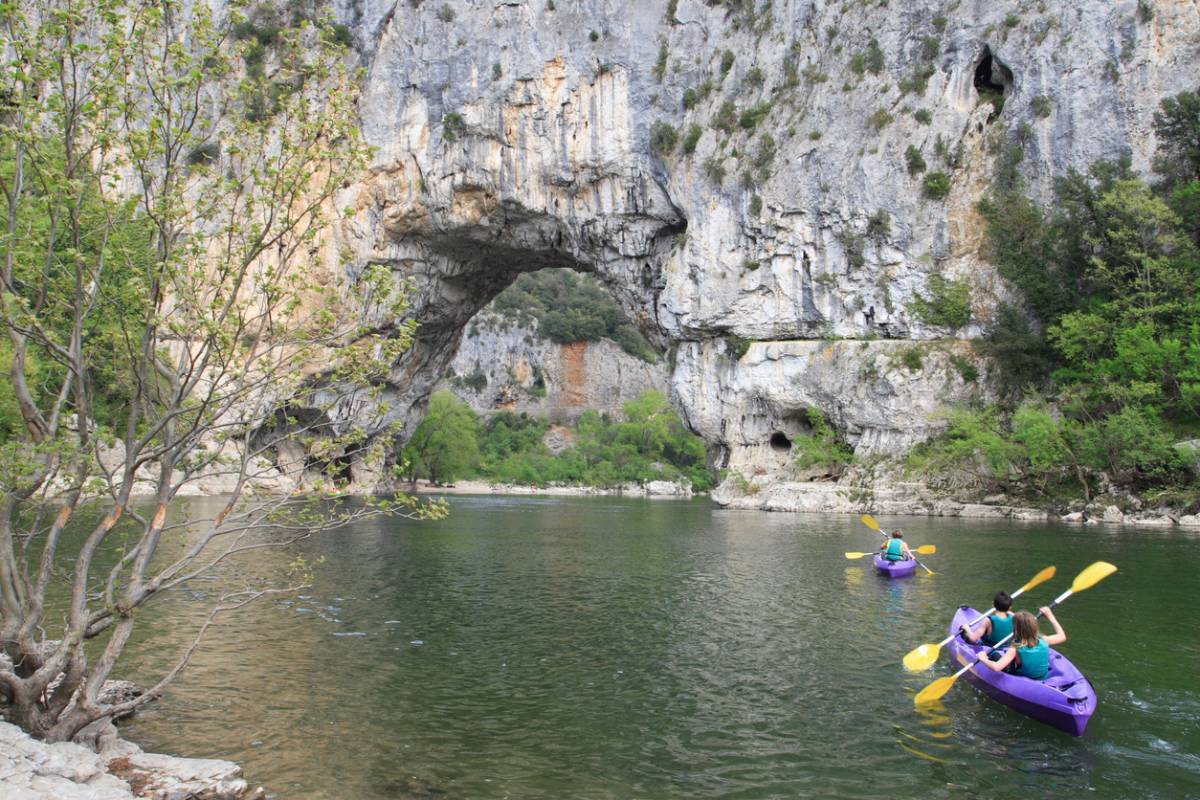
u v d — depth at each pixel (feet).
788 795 22.40
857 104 135.74
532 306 369.91
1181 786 23.13
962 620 35.50
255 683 32.04
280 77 23.94
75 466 22.82
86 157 21.98
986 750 25.61
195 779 21.29
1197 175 112.78
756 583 55.77
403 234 161.89
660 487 250.57
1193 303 100.32
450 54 153.38
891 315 130.93
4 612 23.12
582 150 149.18
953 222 128.06
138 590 22.66
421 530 95.09
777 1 144.87
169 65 23.35
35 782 18.49
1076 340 109.40
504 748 25.61
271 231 24.67
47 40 21.42
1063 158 121.19
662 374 361.92
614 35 148.66
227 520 23.89
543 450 307.58
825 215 136.15
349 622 43.01
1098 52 120.26
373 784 22.79
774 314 140.46
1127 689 31.42
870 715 28.76
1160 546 70.28
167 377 23.20
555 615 45.21
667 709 29.37
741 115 142.92
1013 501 108.99
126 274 23.49
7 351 44.09
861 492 120.98
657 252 155.02
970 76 130.41
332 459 24.85
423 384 200.44
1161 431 97.45
